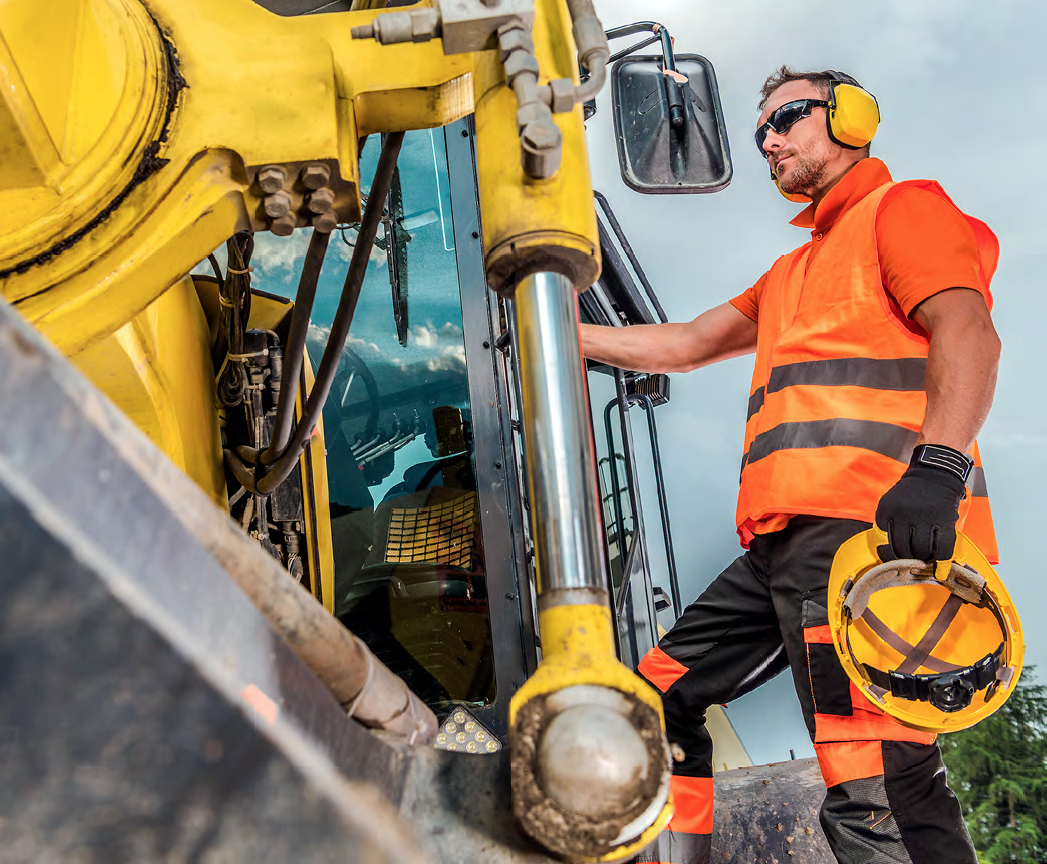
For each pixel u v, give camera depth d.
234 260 1.73
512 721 0.61
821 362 1.69
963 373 1.49
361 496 2.95
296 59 1.01
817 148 1.96
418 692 2.73
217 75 1.00
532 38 0.88
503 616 2.69
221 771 0.37
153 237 0.96
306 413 1.62
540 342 0.80
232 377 1.90
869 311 1.67
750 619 1.83
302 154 0.98
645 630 3.01
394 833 0.40
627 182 1.56
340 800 0.39
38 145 0.91
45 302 0.95
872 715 1.47
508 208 0.85
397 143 1.23
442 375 3.08
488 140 0.89
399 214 3.12
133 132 0.97
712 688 1.84
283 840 0.38
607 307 3.51
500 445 2.82
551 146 0.80
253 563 0.56
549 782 0.57
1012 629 1.26
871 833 1.45
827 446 1.63
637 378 3.52
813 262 1.80
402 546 2.88
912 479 1.39
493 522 2.76
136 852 0.37
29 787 0.35
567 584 0.70
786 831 2.00
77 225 0.96
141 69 0.98
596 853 0.57
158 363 1.49
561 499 0.73
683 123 1.58
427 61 1.04
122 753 0.35
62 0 0.89
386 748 0.60
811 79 1.99
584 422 0.77
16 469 0.32
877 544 1.39
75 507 0.34
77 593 0.33
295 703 0.46
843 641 1.31
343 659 0.61
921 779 1.44
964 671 1.26
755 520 1.72
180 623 0.36
